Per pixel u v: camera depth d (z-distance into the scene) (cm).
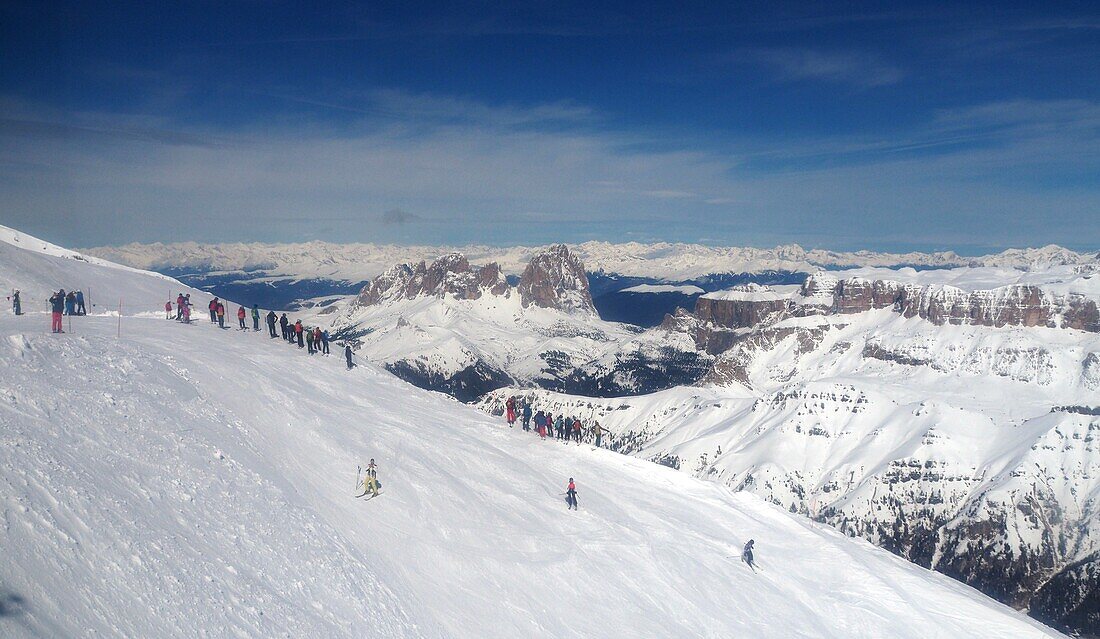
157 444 3778
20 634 2073
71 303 6950
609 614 4872
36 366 3922
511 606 4431
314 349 8406
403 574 4178
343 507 4522
